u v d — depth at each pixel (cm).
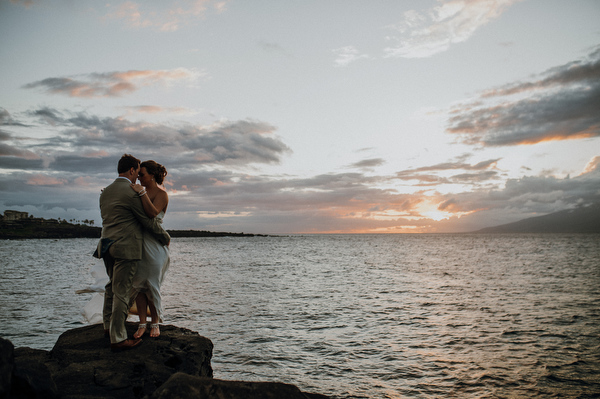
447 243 15875
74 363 436
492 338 1430
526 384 1008
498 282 3128
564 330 1541
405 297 2402
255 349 1288
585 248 10006
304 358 1203
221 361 1171
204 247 12406
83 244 14238
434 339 1418
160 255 517
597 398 927
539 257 6506
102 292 610
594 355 1228
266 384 332
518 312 1905
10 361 259
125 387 397
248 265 5131
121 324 474
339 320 1730
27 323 1592
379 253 8538
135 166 495
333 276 3712
